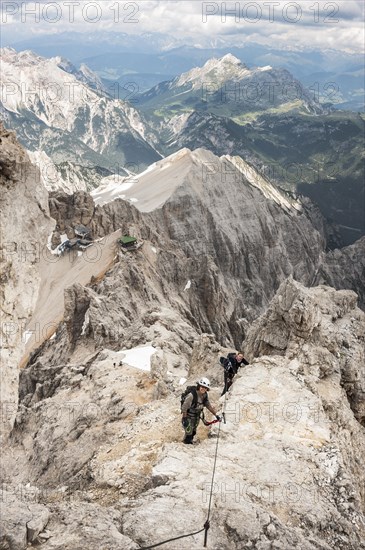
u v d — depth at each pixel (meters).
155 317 84.12
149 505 16.23
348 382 33.47
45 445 39.09
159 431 24.42
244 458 20.06
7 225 15.98
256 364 28.06
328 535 17.23
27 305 16.80
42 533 14.47
